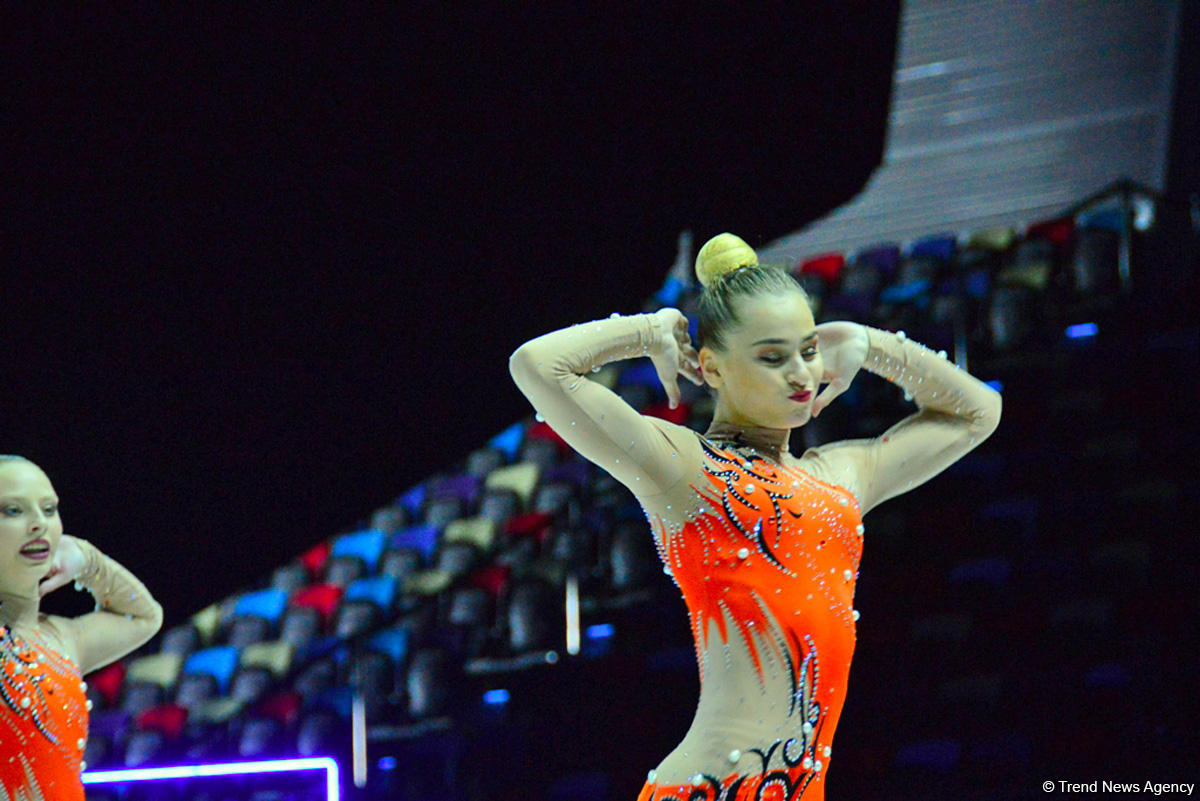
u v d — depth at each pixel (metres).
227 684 26.75
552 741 21.83
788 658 7.79
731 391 8.23
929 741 19.58
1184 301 27.05
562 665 22.73
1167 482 22.61
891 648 21.45
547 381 7.71
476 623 24.81
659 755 21.20
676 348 8.24
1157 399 25.50
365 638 23.77
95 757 24.50
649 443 7.84
